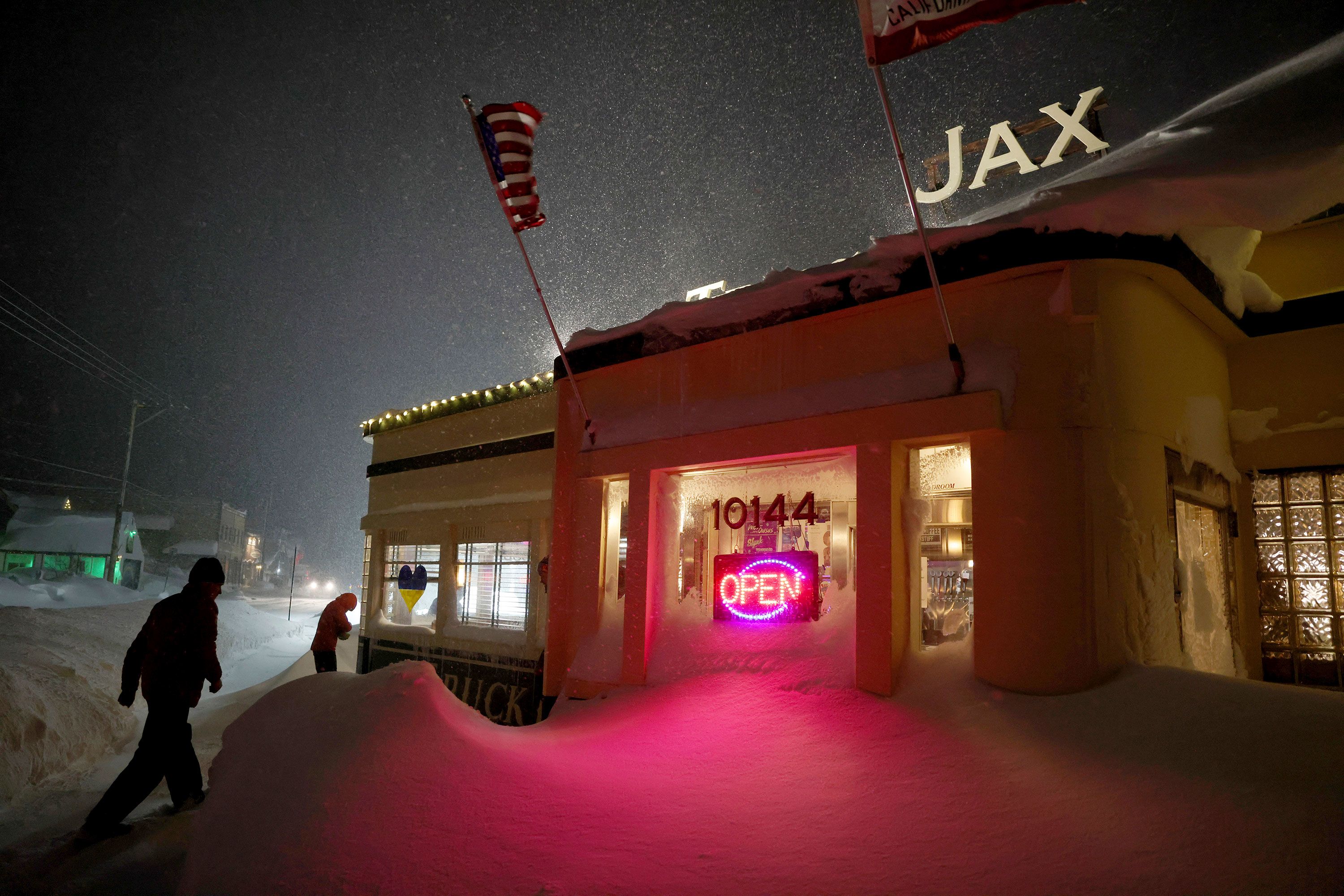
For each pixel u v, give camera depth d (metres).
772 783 4.02
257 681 14.27
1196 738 3.67
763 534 6.80
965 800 3.49
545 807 3.80
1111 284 5.04
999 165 9.19
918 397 5.34
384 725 4.34
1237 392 6.59
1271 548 6.36
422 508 11.87
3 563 34.69
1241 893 2.47
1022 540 4.86
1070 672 4.58
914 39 4.40
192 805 5.48
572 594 7.63
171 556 53.69
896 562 5.33
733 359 6.65
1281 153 4.67
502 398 10.66
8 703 6.77
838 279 5.93
